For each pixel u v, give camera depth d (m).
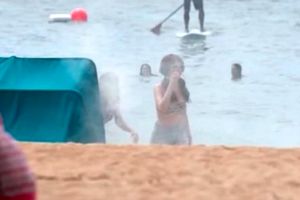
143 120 57.16
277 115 62.44
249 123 60.00
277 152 20.91
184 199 16.73
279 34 95.50
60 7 114.06
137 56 84.19
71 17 103.62
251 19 104.62
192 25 101.38
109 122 47.66
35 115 35.19
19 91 35.28
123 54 85.06
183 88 40.66
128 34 96.19
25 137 34.84
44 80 36.03
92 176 18.42
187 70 78.44
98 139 36.28
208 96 68.31
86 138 35.69
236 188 17.56
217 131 57.75
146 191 17.27
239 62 82.44
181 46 90.38
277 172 18.81
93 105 36.31
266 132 57.88
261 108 64.44
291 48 87.94
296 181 18.09
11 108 35.41
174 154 20.64
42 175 18.42
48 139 34.50
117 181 18.03
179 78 40.72
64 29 98.38
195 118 61.09
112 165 19.42
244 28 99.19
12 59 37.66
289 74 77.19
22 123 35.09
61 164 19.50
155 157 20.25
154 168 19.11
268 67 80.06
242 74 77.12
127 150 21.14
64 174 18.55
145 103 62.84
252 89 71.56
